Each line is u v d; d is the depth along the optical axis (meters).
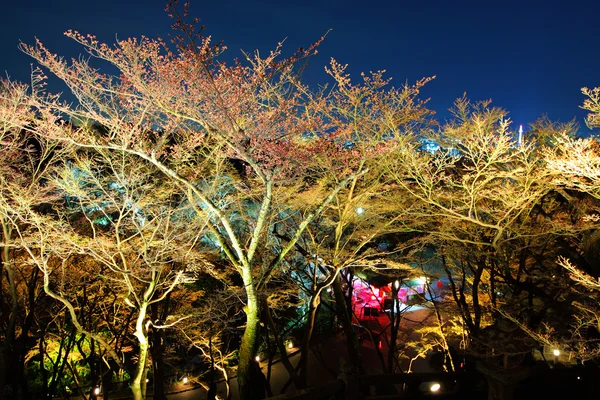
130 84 8.33
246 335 9.70
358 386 7.60
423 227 13.08
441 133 11.63
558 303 9.35
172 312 15.16
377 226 12.48
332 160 9.95
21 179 10.16
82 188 9.91
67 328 14.97
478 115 10.86
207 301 15.62
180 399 18.03
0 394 9.83
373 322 23.69
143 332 9.55
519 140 10.48
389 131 10.36
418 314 25.25
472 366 10.77
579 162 6.11
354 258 12.33
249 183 12.07
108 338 15.79
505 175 9.75
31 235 9.65
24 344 11.22
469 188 10.14
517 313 8.75
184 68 7.59
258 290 10.21
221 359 16.44
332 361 21.27
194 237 10.39
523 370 7.09
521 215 11.34
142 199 10.37
